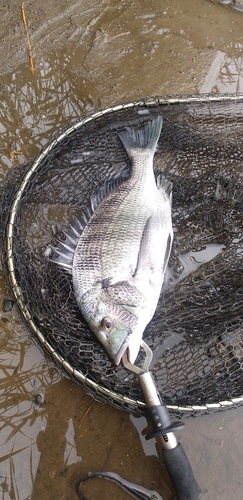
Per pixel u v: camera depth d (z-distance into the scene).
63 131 0.61
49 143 0.60
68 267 0.56
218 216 0.61
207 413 0.51
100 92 0.74
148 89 0.75
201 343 0.56
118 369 0.53
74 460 0.51
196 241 0.62
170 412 0.49
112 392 0.49
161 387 0.53
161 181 0.62
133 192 0.59
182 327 0.56
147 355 0.50
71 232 0.58
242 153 0.65
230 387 0.52
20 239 0.56
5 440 0.51
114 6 0.82
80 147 0.64
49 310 0.53
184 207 0.63
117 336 0.52
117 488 0.50
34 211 0.62
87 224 0.58
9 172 0.62
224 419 0.54
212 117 0.68
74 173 0.64
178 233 0.62
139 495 0.49
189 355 0.56
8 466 0.50
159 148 0.66
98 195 0.60
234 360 0.55
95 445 0.52
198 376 0.54
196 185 0.63
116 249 0.56
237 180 0.62
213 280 0.57
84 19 0.80
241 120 0.68
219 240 0.62
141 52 0.79
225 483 0.51
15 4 0.79
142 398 0.50
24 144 0.68
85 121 0.62
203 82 0.77
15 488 0.49
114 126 0.66
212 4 0.86
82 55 0.77
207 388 0.52
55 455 0.51
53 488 0.50
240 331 0.55
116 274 0.55
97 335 0.53
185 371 0.54
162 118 0.66
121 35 0.80
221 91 0.77
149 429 0.53
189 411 0.48
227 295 0.56
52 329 0.51
